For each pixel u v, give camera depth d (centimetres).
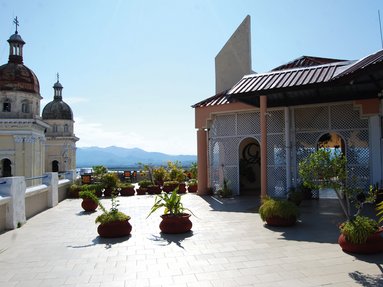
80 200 1638
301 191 1326
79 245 743
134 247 716
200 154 1703
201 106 1638
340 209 1134
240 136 1555
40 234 866
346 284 488
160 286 497
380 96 1228
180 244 730
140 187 1917
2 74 3381
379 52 916
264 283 499
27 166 3316
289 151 1373
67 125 4922
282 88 1103
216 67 1994
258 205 1278
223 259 618
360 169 1309
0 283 520
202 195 1659
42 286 505
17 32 3594
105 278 534
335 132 1348
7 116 3350
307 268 559
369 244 619
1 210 912
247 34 1928
